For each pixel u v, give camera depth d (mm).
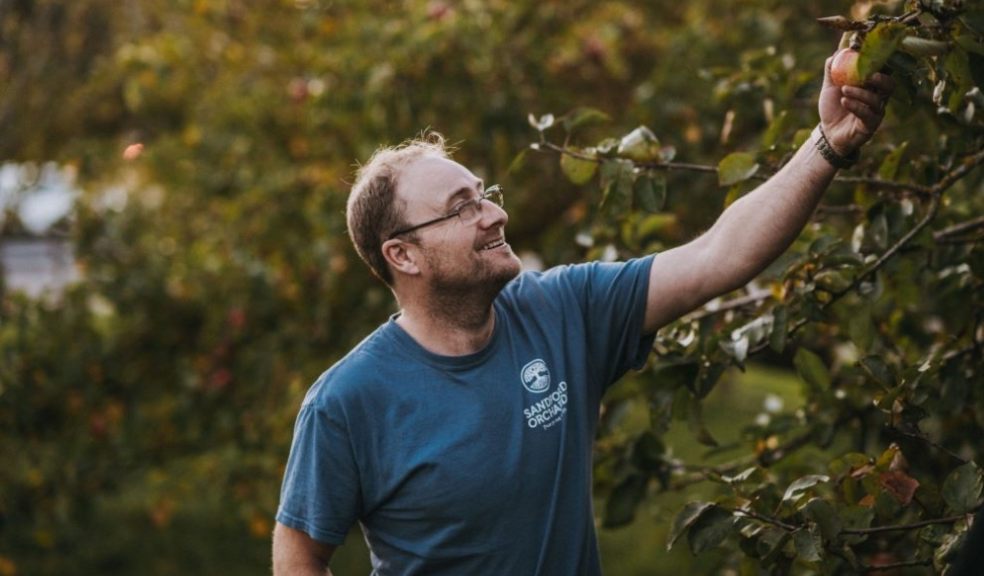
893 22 2617
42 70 10922
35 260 10547
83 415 7699
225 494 7973
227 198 8570
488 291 3025
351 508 3004
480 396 2959
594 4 8086
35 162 10914
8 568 8062
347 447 2973
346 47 7102
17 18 10984
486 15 7102
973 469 3031
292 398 7312
